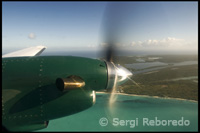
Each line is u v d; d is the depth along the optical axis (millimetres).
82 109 4801
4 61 4246
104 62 5336
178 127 17250
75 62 4770
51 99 4332
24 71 4176
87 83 4773
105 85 5129
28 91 4152
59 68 4480
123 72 5418
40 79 4242
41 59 4523
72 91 4520
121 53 6152
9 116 4051
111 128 15602
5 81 3965
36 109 4262
